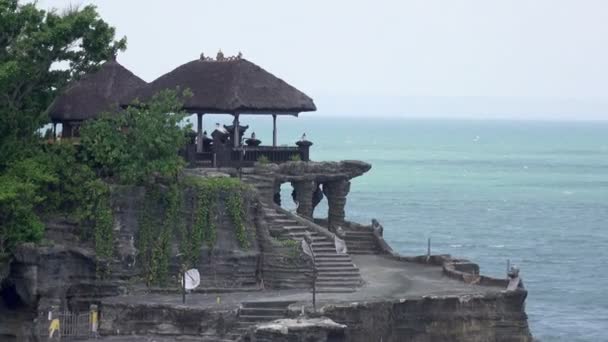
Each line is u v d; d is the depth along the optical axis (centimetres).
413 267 11069
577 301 14312
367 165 11512
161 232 9975
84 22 10100
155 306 9406
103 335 9475
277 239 10069
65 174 9969
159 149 10019
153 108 10212
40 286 9675
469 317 9781
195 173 10412
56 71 10306
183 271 9669
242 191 10050
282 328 8812
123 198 9931
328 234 10256
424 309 9650
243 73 11038
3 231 9581
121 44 10462
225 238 10000
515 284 10094
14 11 10069
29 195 9550
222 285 9931
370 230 11694
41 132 10656
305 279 9962
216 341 9194
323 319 9012
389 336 9481
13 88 10069
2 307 9931
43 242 9731
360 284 10038
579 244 18962
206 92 10944
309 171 11144
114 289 9831
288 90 11181
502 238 19450
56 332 9450
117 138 10094
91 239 9900
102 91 11469
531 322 13162
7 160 9850
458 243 18700
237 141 10988
